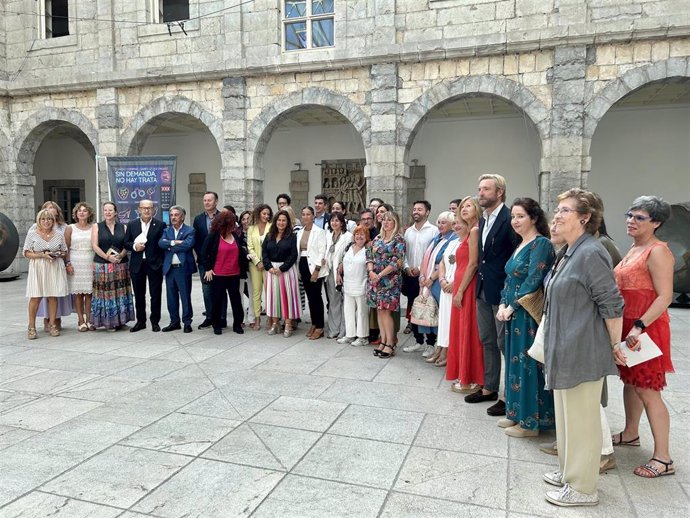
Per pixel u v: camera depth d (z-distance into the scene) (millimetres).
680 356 6215
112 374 5508
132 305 7836
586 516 2900
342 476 3332
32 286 7117
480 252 4590
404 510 2947
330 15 12039
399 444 3812
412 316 6145
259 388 5047
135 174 10516
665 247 3328
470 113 14320
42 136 14938
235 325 7566
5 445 3768
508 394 3990
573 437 3000
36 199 18609
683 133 13297
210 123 12945
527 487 3213
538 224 3941
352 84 11828
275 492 3133
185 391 4961
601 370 2945
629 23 9875
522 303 3754
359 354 6367
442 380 5355
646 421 4270
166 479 3281
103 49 13500
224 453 3645
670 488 3203
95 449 3699
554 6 10430
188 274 7617
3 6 14406
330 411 4453
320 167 15930
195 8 12836
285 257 7191
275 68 12109
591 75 10312
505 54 10727
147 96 13391
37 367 5781
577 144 10344
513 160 14367
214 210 7906
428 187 15039
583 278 2949
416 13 11250
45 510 2930
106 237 7473
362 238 6559
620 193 13828
